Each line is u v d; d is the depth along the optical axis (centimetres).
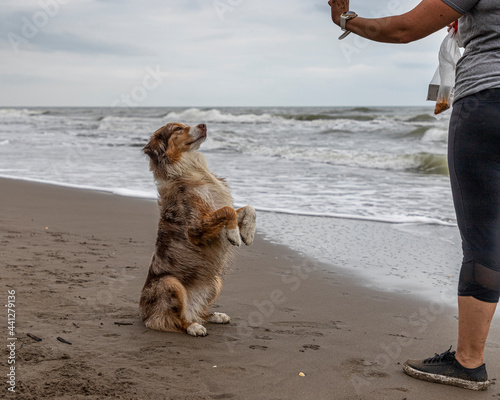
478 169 280
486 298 288
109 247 610
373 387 294
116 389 271
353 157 1639
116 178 1255
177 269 386
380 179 1255
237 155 1814
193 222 381
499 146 275
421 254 622
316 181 1219
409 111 5891
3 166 1472
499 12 264
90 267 520
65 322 373
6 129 3228
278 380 297
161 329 376
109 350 328
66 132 2947
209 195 398
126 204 907
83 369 294
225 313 423
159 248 394
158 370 301
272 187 1129
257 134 2736
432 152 1816
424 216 830
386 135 2530
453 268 568
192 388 280
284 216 837
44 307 400
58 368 293
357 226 766
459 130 285
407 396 284
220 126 3441
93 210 845
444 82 322
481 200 283
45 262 525
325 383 296
